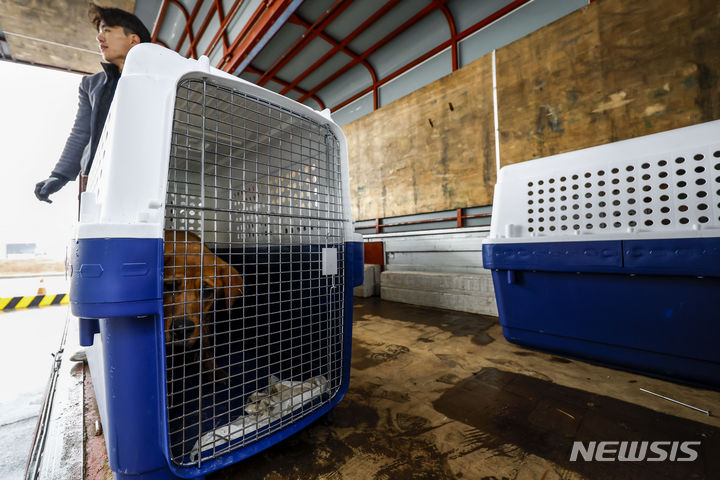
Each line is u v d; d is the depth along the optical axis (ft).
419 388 5.39
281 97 3.68
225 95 3.70
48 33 17.63
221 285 4.75
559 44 10.19
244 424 3.56
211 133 4.88
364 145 17.24
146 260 2.64
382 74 16.79
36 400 5.66
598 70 9.46
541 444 3.77
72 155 7.46
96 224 2.45
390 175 15.93
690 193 4.95
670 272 4.81
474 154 12.50
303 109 3.95
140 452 2.81
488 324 9.68
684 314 4.92
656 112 8.53
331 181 4.50
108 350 2.72
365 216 17.40
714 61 7.73
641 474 3.22
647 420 4.21
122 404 2.74
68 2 15.51
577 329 6.17
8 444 4.28
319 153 4.39
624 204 5.62
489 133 12.01
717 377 4.75
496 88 11.75
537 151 10.76
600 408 4.55
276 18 11.91
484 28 12.73
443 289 12.15
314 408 4.13
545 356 6.73
